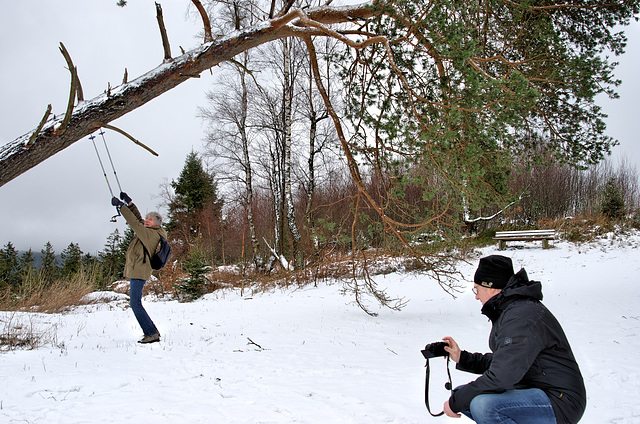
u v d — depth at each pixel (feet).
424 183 20.84
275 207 75.72
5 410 12.38
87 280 50.37
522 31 25.55
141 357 19.57
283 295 49.08
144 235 21.66
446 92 19.39
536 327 7.28
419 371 18.60
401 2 19.45
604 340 23.24
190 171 125.18
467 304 37.86
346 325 29.78
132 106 13.32
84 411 12.52
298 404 13.83
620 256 54.44
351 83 22.85
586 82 24.59
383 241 29.53
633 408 13.73
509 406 7.26
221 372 17.78
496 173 23.43
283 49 65.72
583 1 26.35
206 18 15.12
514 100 18.97
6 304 38.24
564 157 27.58
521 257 57.93
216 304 43.21
